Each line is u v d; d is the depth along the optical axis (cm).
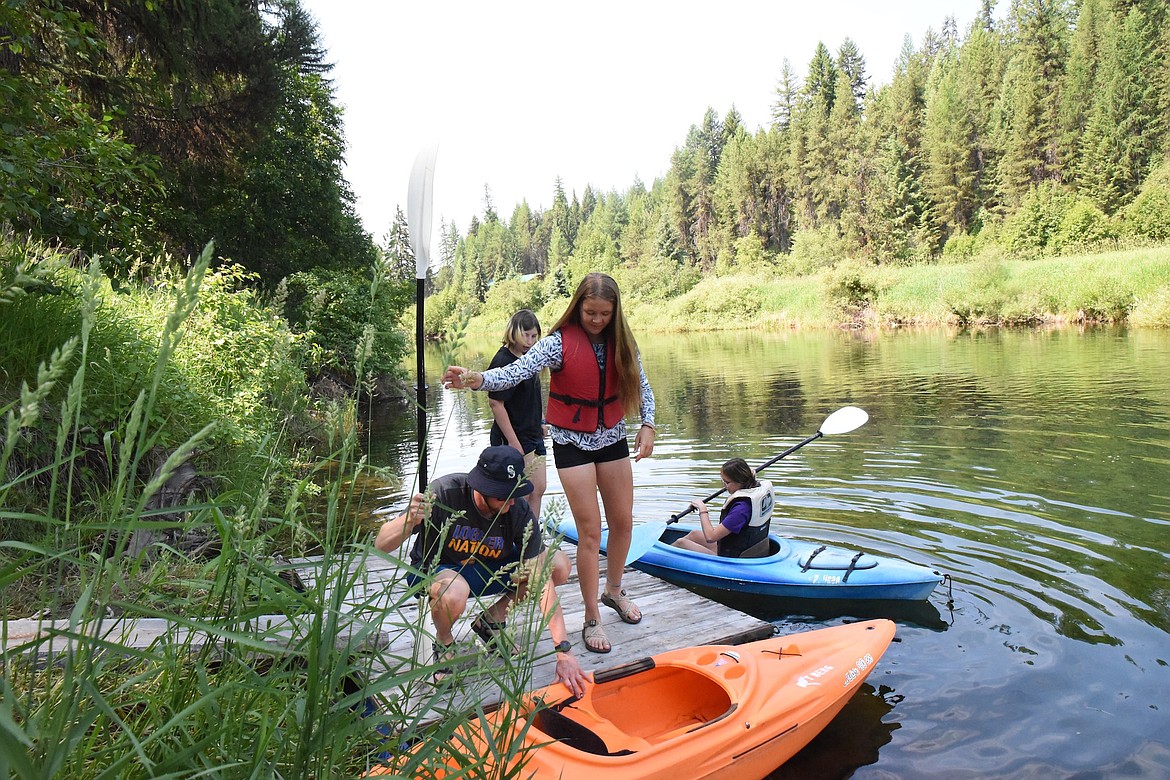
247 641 113
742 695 277
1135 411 871
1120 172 3597
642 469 763
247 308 744
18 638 230
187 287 101
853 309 3225
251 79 1202
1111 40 3703
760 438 886
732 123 7238
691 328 4088
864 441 823
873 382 1327
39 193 427
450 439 1055
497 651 159
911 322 2873
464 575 262
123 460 101
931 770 273
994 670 337
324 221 1819
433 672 141
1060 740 283
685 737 250
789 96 6512
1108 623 368
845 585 429
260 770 115
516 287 6906
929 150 4497
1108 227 3381
